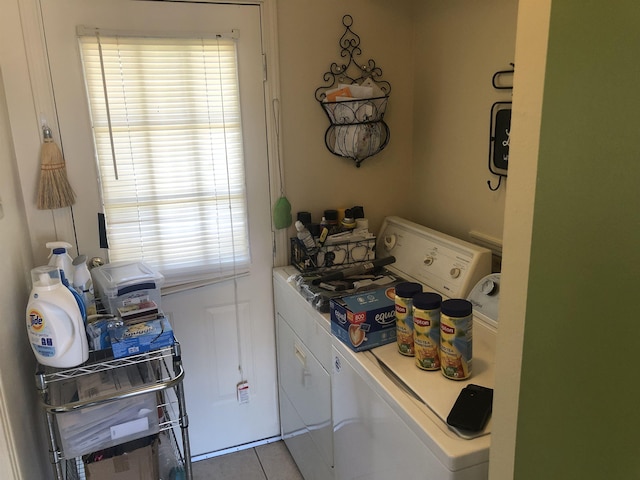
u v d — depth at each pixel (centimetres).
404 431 124
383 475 138
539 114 76
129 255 210
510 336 87
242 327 234
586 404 81
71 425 156
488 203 191
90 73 189
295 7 209
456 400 120
